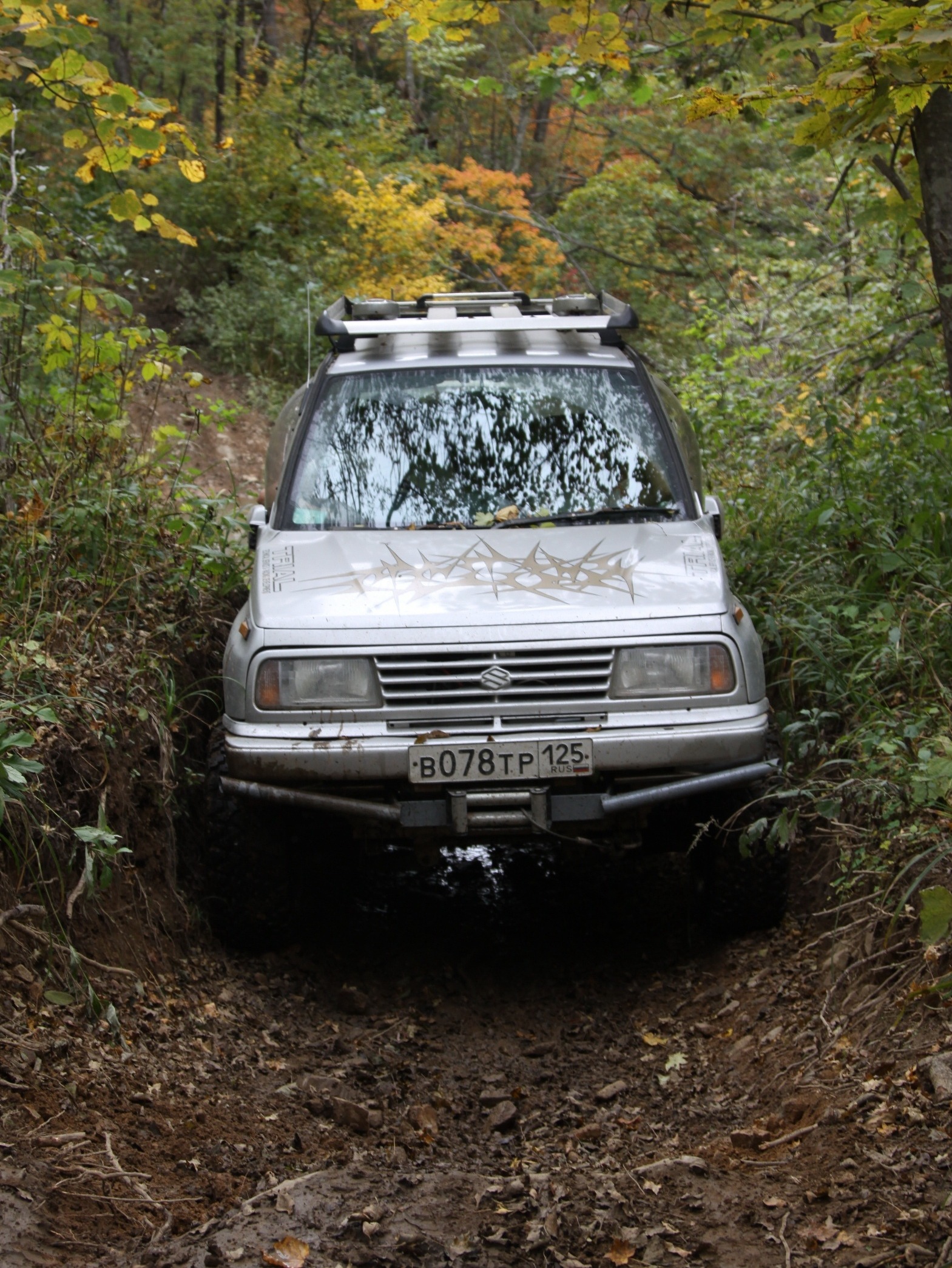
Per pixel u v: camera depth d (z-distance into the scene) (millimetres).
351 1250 2803
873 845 4395
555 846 6020
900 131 5688
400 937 5133
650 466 5129
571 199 20438
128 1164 3072
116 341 6582
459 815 4262
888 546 5980
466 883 5688
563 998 4605
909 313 8383
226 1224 2859
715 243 18797
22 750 4027
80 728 4418
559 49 7117
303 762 4195
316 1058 4051
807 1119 3355
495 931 5199
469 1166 3393
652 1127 3615
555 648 4234
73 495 5746
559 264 19953
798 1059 3723
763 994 4242
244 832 4516
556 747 4184
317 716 4242
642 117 20406
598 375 5426
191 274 16594
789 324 11398
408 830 4531
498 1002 4598
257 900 4566
